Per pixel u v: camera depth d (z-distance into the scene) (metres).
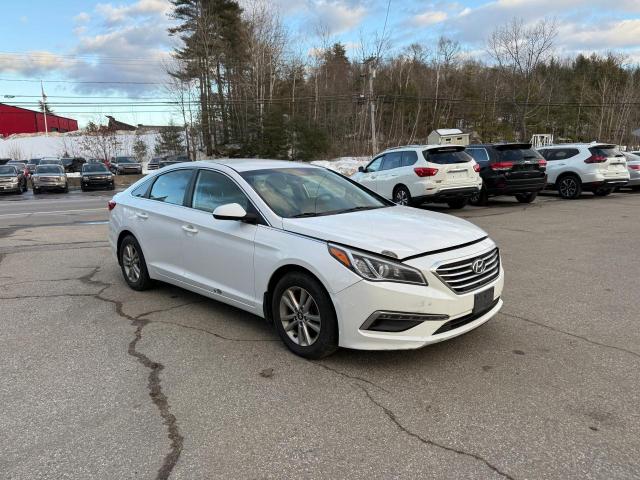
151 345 4.50
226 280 4.83
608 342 4.42
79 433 3.13
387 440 3.01
